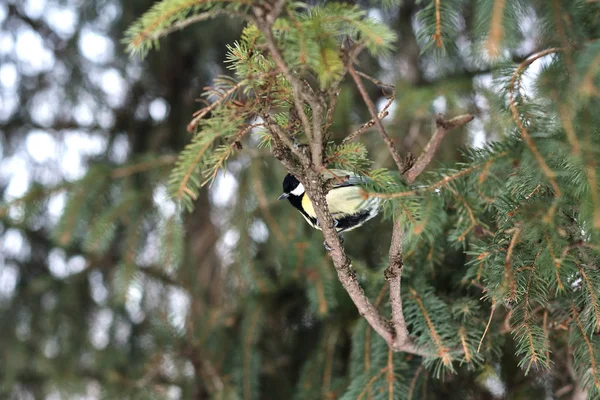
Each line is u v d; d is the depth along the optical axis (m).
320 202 2.37
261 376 4.75
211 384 4.62
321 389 4.03
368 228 5.12
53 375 5.51
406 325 3.08
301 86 1.91
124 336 5.84
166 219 4.61
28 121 5.93
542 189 2.39
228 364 4.64
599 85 1.94
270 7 1.76
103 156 5.98
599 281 2.39
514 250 2.46
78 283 5.79
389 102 2.32
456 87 4.31
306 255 4.42
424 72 5.74
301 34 1.90
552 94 2.26
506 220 2.48
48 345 5.67
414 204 2.54
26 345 5.66
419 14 2.59
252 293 4.74
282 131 2.14
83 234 4.84
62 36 5.87
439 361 3.11
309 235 4.97
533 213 2.29
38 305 5.72
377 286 3.54
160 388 4.86
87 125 5.98
